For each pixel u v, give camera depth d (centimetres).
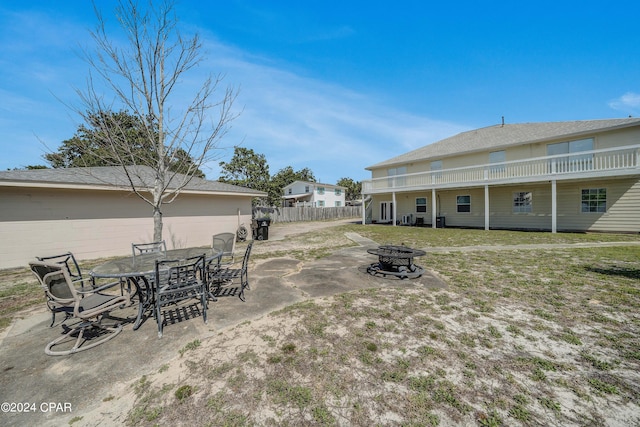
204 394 205
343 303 388
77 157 1292
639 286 436
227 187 1198
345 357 251
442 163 1681
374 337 287
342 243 1016
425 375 222
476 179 1483
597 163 1136
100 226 843
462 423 173
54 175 807
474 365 235
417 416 179
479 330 299
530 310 351
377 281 498
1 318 371
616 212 1148
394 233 1296
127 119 555
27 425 180
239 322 334
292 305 386
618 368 228
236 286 481
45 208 754
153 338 298
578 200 1242
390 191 1758
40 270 289
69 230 790
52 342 291
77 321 354
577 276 498
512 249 799
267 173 3169
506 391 202
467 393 200
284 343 280
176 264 399
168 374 233
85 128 527
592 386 206
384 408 187
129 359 258
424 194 1798
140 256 425
